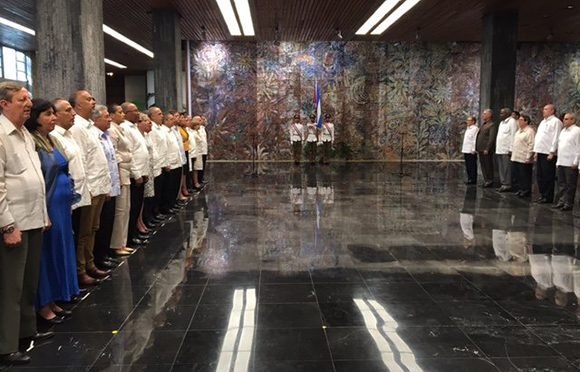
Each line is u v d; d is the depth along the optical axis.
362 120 16.64
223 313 3.82
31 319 3.31
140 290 4.34
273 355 3.14
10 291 3.02
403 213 7.85
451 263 5.15
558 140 8.45
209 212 7.91
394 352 3.19
